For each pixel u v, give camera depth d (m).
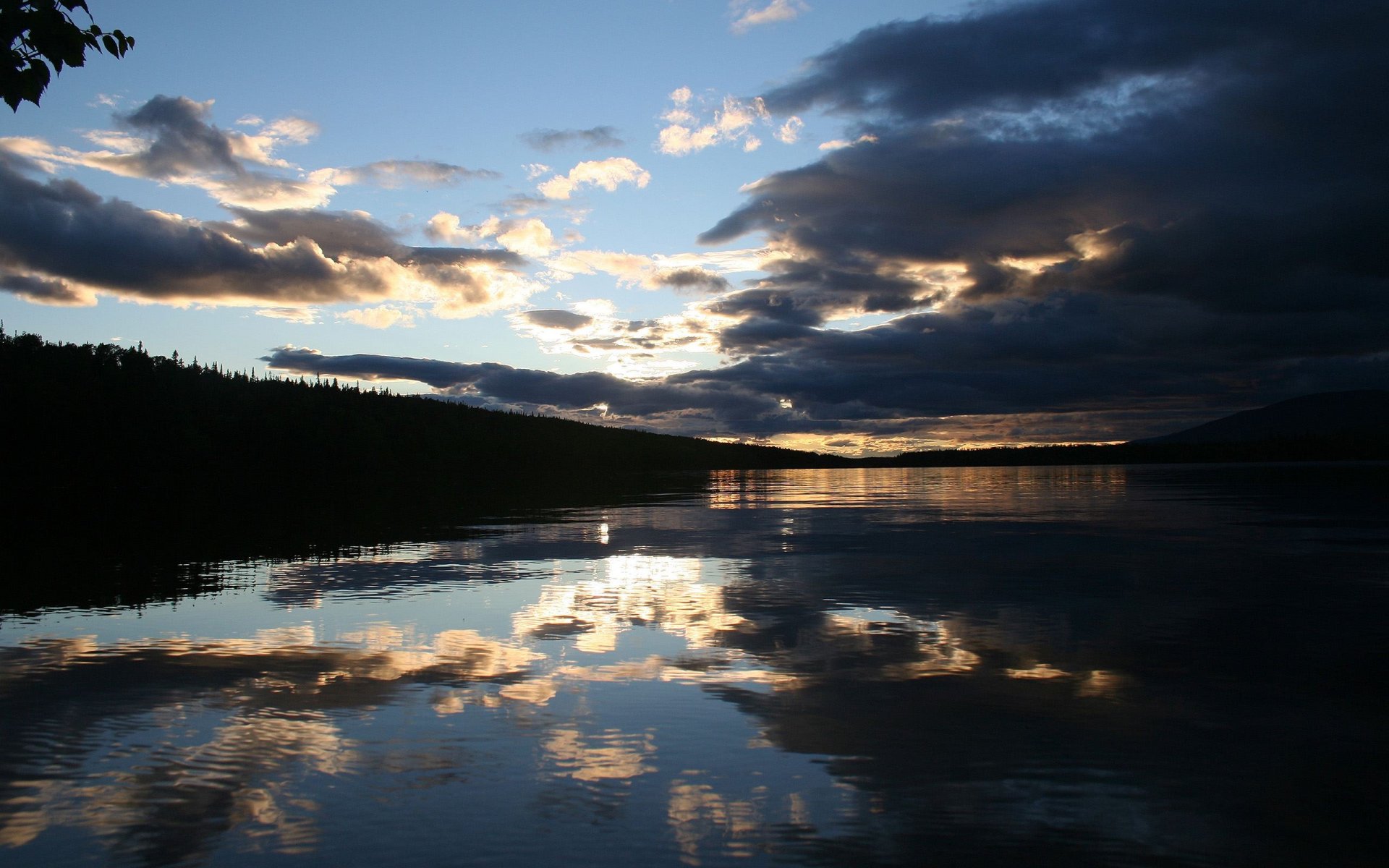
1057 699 10.58
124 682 11.63
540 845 6.82
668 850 6.73
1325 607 16.34
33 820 7.32
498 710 10.29
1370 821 7.16
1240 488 69.69
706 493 71.06
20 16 5.44
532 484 99.19
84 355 105.81
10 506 54.53
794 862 6.53
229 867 6.54
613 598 17.94
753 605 16.98
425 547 28.27
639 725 9.72
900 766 8.43
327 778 8.23
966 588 18.81
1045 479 103.38
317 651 13.36
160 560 25.19
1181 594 17.88
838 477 125.69
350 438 130.62
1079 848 6.74
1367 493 59.34
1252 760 8.55
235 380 129.75
